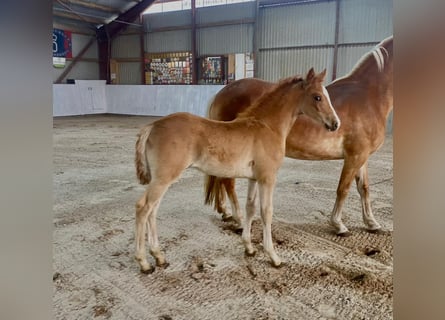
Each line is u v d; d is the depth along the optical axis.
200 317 1.75
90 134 8.20
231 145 2.08
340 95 2.57
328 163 5.38
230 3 11.30
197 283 2.07
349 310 1.81
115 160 5.54
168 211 3.28
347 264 2.27
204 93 11.48
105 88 13.82
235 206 2.83
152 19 13.09
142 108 12.91
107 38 14.12
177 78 13.05
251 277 2.13
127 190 3.96
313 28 9.96
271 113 2.21
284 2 10.24
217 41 11.80
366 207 2.79
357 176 2.78
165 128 2.02
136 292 1.97
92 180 4.38
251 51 11.23
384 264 2.27
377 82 2.62
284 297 1.92
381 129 2.63
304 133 2.53
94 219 3.08
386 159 5.51
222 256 2.40
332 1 9.52
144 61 13.60
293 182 4.27
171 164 2.01
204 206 3.43
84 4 12.58
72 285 2.04
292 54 10.45
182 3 12.44
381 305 1.84
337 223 2.71
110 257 2.39
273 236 2.70
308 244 2.56
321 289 1.99
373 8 9.06
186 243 2.60
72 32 13.53
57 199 3.62
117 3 13.05
